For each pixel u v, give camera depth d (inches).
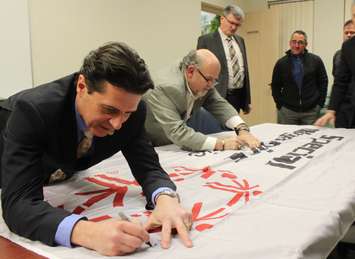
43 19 113.0
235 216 36.1
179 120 71.4
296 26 211.0
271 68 212.8
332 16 199.3
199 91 73.4
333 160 59.1
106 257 28.6
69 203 41.3
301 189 44.3
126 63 29.5
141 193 44.4
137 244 29.0
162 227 32.5
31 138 33.9
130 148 43.0
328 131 87.3
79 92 33.4
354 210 40.5
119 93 30.2
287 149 67.7
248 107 151.7
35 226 31.0
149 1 150.9
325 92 164.7
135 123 41.0
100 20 130.5
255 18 214.4
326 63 203.6
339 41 198.5
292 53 162.6
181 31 170.6
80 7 123.3
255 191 43.9
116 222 30.3
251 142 71.5
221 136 83.0
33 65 111.7
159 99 71.8
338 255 60.1
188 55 72.4
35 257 29.1
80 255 29.0
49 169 40.3
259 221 34.5
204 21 201.9
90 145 39.6
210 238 31.4
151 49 153.7
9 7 103.9
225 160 60.1
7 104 43.8
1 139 39.4
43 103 34.2
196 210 38.2
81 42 124.9
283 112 169.3
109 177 51.8
